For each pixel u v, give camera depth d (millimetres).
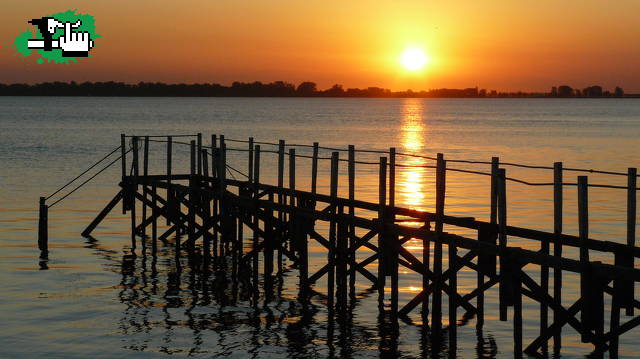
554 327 17266
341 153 85750
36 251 30891
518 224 38469
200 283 25891
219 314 22250
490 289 24797
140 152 82750
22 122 154750
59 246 31922
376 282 24938
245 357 18688
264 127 145500
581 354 18625
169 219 30750
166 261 29453
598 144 95500
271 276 26297
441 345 19391
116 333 20484
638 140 102562
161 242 33281
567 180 59688
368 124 167625
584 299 15281
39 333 20469
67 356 18797
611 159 75062
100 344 19625
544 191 52188
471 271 27297
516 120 196125
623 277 14383
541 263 16031
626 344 19484
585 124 161625
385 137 116062
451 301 18891
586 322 15336
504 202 16922
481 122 182125
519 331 16875
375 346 19406
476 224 19156
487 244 17344
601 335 15414
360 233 34500
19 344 19609
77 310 22562
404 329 20719
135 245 32531
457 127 152250
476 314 21672
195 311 22531
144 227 33500
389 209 20922
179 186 30094
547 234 17656
